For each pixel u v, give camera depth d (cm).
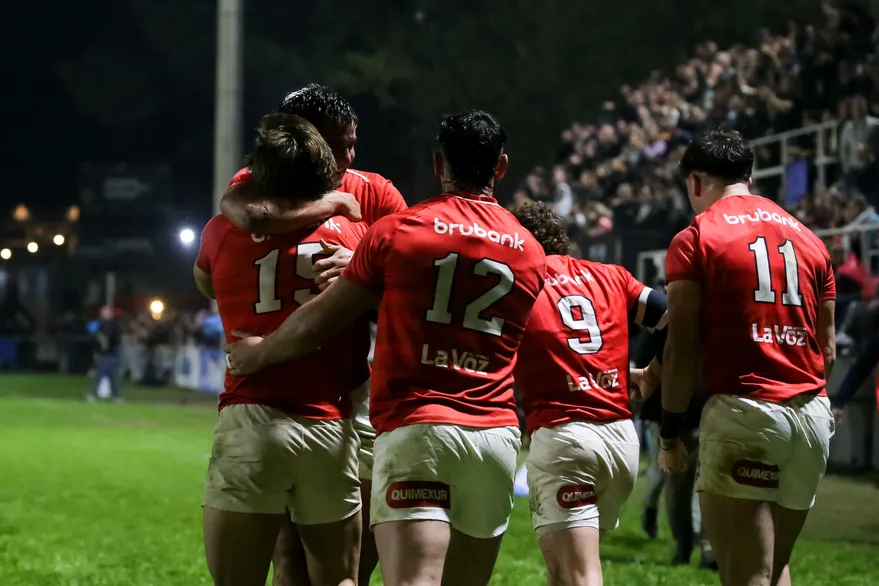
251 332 548
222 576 546
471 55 4884
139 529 1188
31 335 4978
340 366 552
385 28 5297
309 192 547
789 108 2331
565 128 4566
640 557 1070
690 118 2530
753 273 573
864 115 2044
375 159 5422
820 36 2314
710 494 579
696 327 581
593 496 629
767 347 573
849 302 1819
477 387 511
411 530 496
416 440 498
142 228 5175
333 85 5194
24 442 2106
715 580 935
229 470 538
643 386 682
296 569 632
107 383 3394
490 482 509
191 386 3962
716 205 593
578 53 4516
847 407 1825
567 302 643
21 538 1124
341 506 551
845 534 1220
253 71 5397
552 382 634
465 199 524
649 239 2447
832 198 1995
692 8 4088
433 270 507
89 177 5228
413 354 506
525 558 1050
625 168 2752
